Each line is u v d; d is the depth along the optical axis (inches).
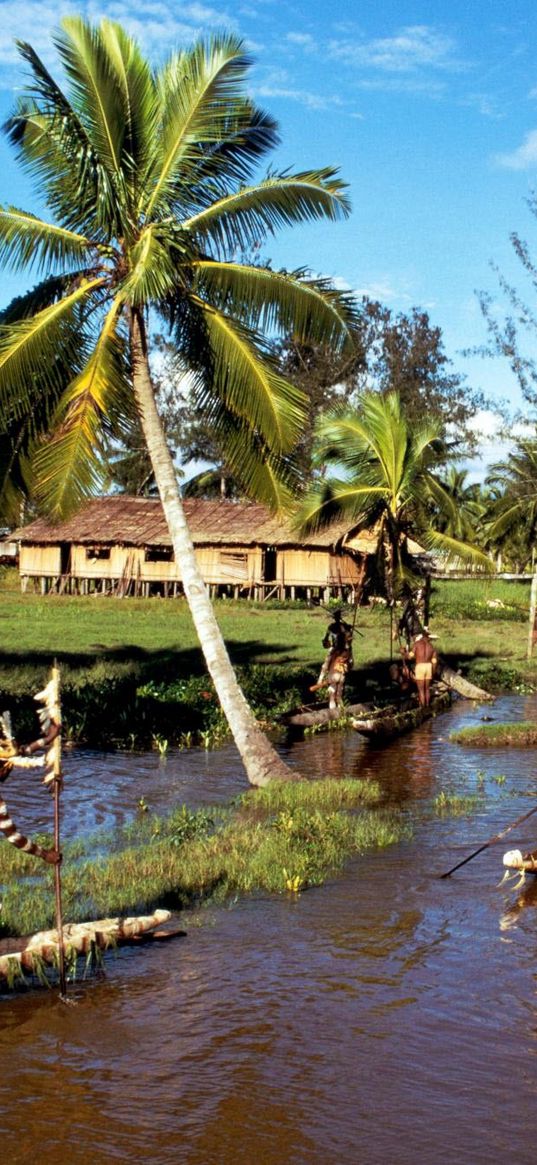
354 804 455.8
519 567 1921.8
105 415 486.9
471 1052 213.0
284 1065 207.2
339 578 1781.5
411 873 345.1
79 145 479.2
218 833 388.5
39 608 1565.0
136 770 538.0
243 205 506.3
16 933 272.4
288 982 248.7
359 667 1012.5
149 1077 202.1
